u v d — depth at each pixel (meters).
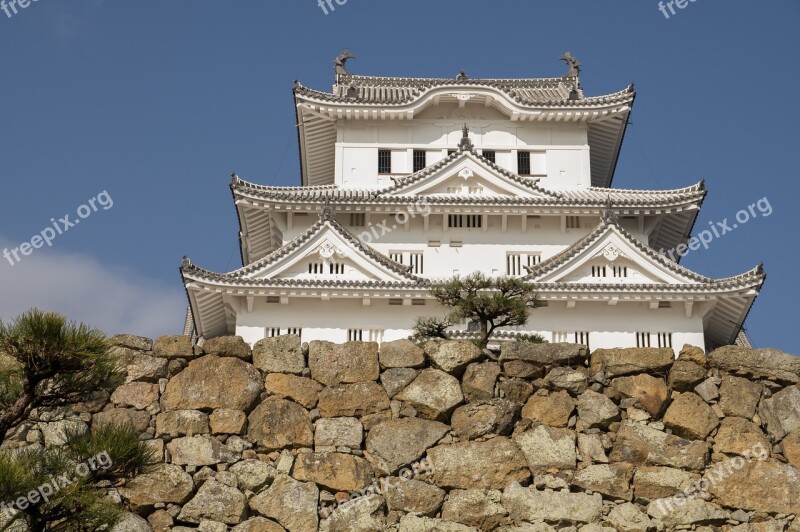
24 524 19.69
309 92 55.34
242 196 51.31
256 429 23.55
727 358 24.59
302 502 22.77
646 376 24.31
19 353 18.25
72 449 18.33
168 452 23.14
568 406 23.92
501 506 22.75
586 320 47.91
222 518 22.52
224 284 46.91
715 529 22.75
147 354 24.36
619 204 52.06
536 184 53.09
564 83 62.78
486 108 57.19
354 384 24.14
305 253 48.50
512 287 31.11
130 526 22.12
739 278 47.66
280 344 24.56
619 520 22.69
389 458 23.28
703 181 53.22
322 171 60.38
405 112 55.97
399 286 47.38
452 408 23.89
